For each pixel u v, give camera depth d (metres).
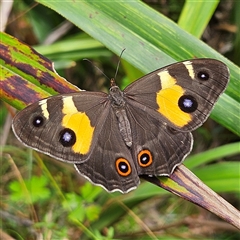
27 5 0.41
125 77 0.40
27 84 0.32
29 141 0.31
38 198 0.36
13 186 0.37
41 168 0.38
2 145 0.39
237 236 0.39
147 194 0.36
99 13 0.33
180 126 0.31
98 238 0.35
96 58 0.40
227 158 0.40
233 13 0.38
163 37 0.33
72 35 0.40
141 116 0.32
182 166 0.31
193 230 0.39
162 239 0.38
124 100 0.32
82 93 0.32
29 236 0.36
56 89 0.32
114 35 0.33
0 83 0.31
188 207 0.40
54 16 0.41
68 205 0.36
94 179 0.32
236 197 0.40
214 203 0.30
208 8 0.35
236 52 0.37
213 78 0.31
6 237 0.36
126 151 0.32
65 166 0.39
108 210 0.37
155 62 0.33
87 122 0.32
